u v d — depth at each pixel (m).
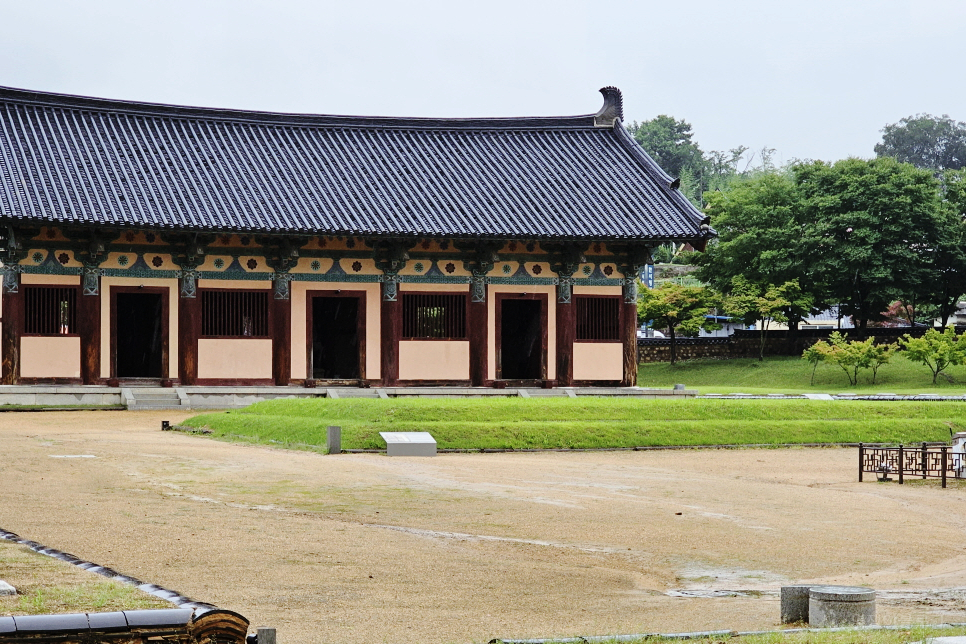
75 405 50.25
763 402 45.19
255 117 60.22
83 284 51.94
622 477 30.67
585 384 58.44
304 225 51.94
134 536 19.78
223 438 38.94
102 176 52.62
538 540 21.55
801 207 94.88
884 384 82.38
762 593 17.83
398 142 61.28
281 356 54.50
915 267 91.69
